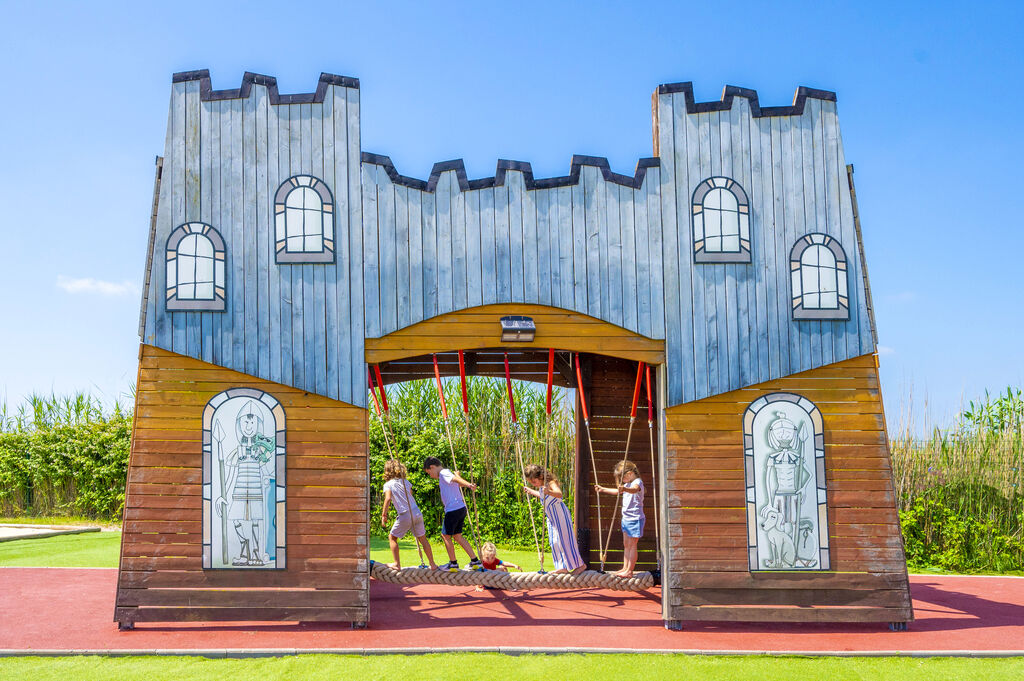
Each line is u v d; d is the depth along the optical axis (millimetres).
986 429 14875
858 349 8617
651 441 9836
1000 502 14055
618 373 11188
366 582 8125
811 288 8656
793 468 8430
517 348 8930
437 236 8578
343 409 8359
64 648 7203
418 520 9836
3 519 17922
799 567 8281
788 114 8852
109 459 17672
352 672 6664
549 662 7004
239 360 8320
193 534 8125
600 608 9266
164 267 8383
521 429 15141
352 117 8648
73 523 17453
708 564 8258
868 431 8516
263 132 8555
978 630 8281
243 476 8219
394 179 8602
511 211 8633
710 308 8594
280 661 6953
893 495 8406
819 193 8789
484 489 15109
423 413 15930
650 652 7285
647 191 8703
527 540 14359
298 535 8172
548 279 8555
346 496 8234
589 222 8648
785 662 7121
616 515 11016
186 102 8555
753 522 8320
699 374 8508
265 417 8297
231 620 8180
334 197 8547
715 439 8453
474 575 9367
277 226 8469
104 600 9477
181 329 8320
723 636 7934
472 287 8523
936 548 13680
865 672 6883
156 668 6758
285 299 8414
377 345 8445
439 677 6562
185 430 8242
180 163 8484
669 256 8633
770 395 8523
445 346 8477
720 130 8797
